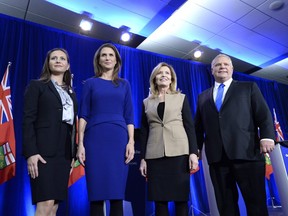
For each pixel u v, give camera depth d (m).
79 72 3.99
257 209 1.52
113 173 1.33
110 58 1.58
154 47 4.88
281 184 2.04
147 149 1.68
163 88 1.83
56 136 1.41
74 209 3.36
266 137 1.57
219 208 1.63
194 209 4.20
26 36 3.72
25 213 3.02
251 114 1.70
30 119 1.39
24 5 3.52
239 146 1.58
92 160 1.34
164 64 1.89
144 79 4.70
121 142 1.40
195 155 1.59
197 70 5.53
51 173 1.34
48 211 1.31
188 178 1.58
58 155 1.40
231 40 4.81
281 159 2.04
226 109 1.70
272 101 6.66
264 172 1.60
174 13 3.96
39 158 1.33
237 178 1.60
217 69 1.86
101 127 1.38
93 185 1.31
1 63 3.37
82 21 3.89
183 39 4.69
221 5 3.82
